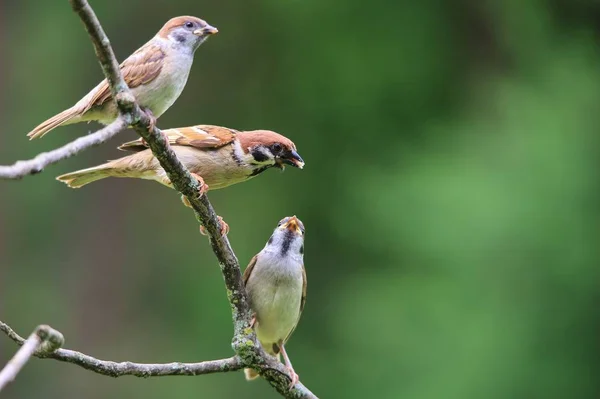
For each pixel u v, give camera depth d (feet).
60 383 52.80
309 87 57.62
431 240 48.98
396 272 50.01
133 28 56.65
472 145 51.60
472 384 46.29
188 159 22.88
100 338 54.60
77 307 54.80
